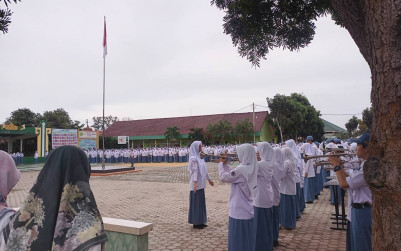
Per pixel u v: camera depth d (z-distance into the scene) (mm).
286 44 4766
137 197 10523
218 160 4125
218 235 5910
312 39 4648
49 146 38750
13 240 1507
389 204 1801
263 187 4445
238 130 34938
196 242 5480
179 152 30406
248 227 3809
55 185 1588
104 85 19906
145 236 3559
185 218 7406
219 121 36281
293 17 4445
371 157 1909
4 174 1843
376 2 1880
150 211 8258
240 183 3869
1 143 34719
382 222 1840
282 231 6156
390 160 1786
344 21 2363
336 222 6371
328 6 4176
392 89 1786
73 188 1622
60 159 1639
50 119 46375
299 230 6207
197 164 6453
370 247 3549
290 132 37125
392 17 1798
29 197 1588
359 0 2176
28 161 33188
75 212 1575
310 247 5137
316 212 7965
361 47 2232
